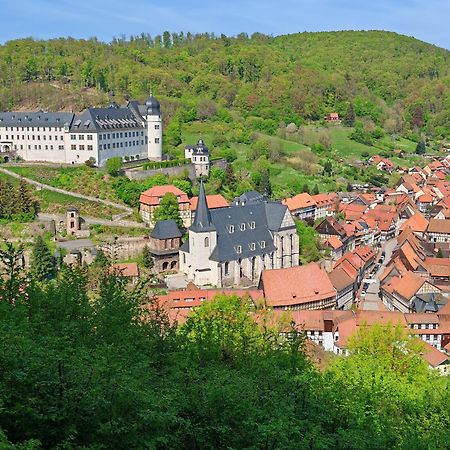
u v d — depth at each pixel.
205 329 58.44
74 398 32.75
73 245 157.38
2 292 48.69
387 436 47.59
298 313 112.69
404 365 78.31
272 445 36.31
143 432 33.69
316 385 50.03
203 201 150.62
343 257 164.12
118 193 181.62
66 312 48.62
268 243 163.12
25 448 27.59
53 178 185.50
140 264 157.75
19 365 33.41
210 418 37.25
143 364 41.25
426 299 135.62
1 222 160.88
